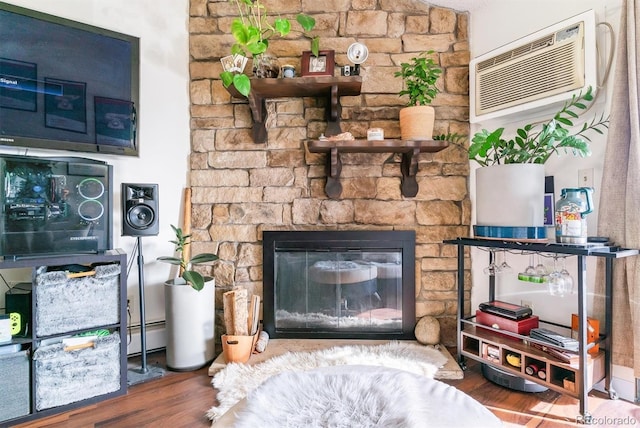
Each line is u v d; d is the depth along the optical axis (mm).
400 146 1846
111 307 1550
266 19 2059
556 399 1470
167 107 2105
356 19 2082
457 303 1875
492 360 1592
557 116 1462
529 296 1807
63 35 1749
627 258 1391
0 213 1393
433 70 1857
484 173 1608
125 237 2004
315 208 2080
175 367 1757
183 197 2152
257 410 891
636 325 1359
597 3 1535
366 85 2074
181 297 1755
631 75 1361
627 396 1438
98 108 1848
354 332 2053
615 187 1429
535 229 1460
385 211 2062
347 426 840
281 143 2092
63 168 1531
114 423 1334
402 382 1005
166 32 2098
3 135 1605
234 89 1930
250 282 2088
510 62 1756
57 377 1406
